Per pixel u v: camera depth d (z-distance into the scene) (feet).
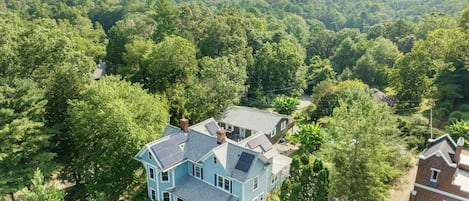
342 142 87.10
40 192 80.64
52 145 113.29
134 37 213.87
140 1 449.48
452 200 86.63
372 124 84.33
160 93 160.56
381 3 524.11
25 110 101.19
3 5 359.25
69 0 443.32
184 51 166.40
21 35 125.08
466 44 166.50
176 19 223.92
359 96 109.70
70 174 126.72
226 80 154.30
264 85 223.10
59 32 135.64
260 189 101.55
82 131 106.22
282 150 148.87
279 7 512.63
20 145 99.55
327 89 188.55
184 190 101.19
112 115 102.22
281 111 193.98
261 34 242.99
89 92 107.45
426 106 182.91
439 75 180.34
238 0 561.43
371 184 85.71
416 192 92.58
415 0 512.22
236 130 158.71
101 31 334.03
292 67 220.02
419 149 135.95
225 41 203.10
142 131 105.29
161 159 98.43
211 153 97.04
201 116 150.61
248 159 94.53
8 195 117.39
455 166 84.84
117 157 106.11
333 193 87.92
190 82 163.94
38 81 122.11
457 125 139.85
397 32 291.38
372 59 232.73
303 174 73.15
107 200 98.99
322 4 530.68
